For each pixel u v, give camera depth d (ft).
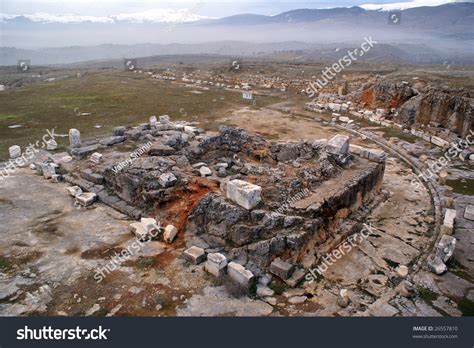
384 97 109.70
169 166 51.08
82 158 65.26
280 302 32.35
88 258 38.34
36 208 49.52
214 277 35.27
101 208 49.75
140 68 251.39
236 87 164.45
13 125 93.97
